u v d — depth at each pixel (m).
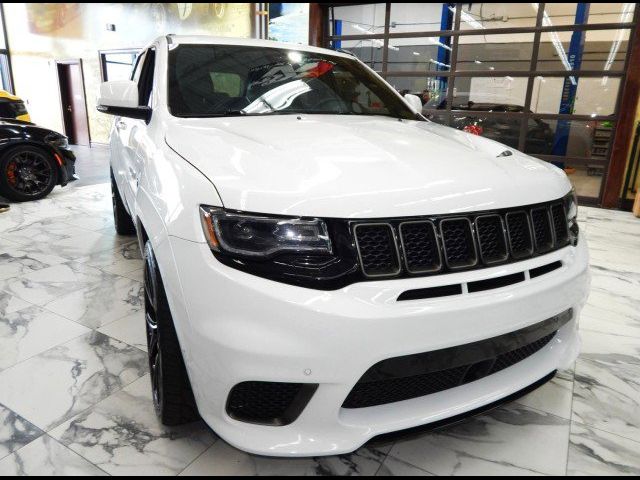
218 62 2.32
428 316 1.20
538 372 1.56
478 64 7.04
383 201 1.24
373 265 1.22
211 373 1.23
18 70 13.87
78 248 3.77
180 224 1.29
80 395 1.85
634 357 2.29
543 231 1.51
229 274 1.19
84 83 12.25
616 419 1.81
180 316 1.28
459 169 1.43
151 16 10.55
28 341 2.27
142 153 1.90
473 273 1.29
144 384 1.93
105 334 2.35
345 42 8.08
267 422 1.29
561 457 1.59
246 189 1.24
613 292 3.16
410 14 7.36
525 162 1.69
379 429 1.27
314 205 1.20
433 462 1.55
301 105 2.27
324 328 1.14
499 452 1.61
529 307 1.36
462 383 1.42
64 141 5.76
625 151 6.05
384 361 1.20
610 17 5.98
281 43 2.66
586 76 6.28
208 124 1.83
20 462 1.49
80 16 11.80
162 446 1.58
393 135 1.77
